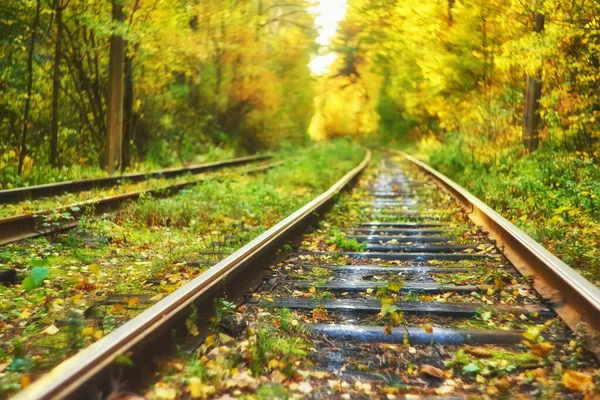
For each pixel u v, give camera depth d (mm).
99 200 9156
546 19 10266
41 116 15828
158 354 3273
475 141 17328
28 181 12086
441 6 14523
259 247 5551
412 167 24016
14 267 5969
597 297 3785
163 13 15852
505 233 6781
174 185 12391
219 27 22125
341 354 3588
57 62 14609
